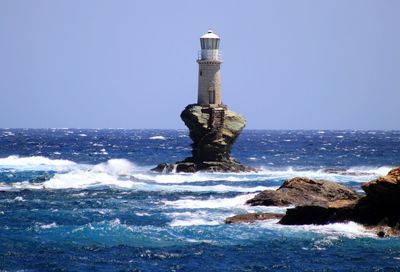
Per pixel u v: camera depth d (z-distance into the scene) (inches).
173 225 4483.3
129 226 4431.6
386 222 4234.7
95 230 4286.4
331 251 3831.2
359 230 4256.9
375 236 4143.7
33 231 4259.4
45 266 3481.8
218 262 3614.7
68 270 3417.8
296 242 4015.8
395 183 4109.3
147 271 3430.1
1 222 4552.2
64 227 4384.8
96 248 3865.7
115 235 4165.8
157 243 3993.6
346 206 4419.3
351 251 3828.7
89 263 3553.2
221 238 4116.6
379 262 3617.1
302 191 5241.1
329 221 4409.5
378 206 4306.1
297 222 4456.2
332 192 5206.7
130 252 3784.5
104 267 3484.3
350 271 3464.6
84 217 4783.5
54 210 5073.8
